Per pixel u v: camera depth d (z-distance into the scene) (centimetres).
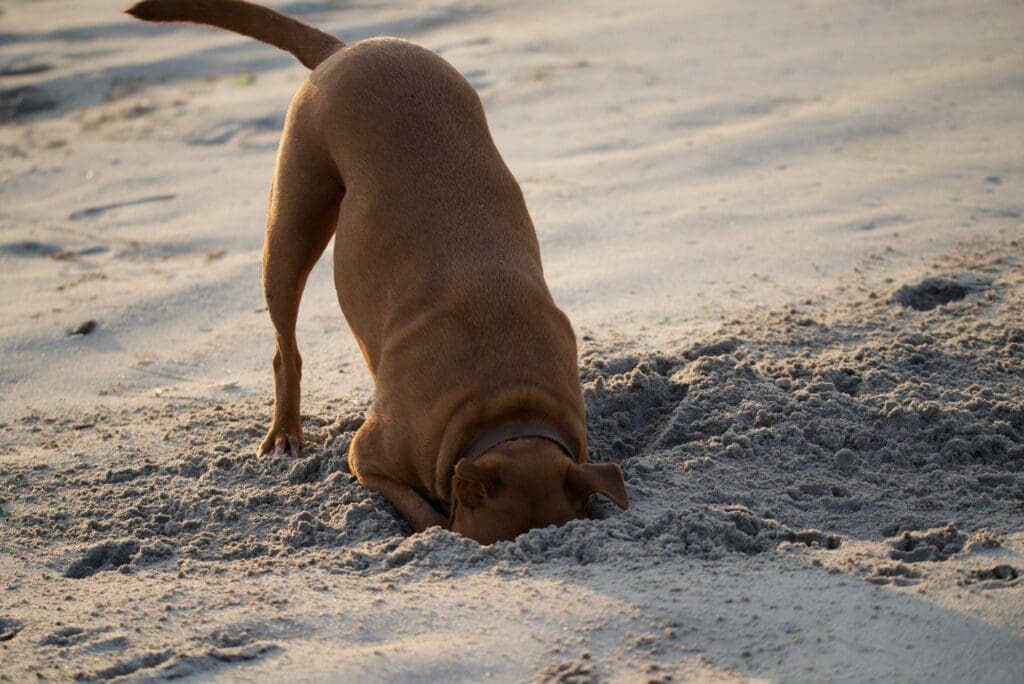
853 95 1322
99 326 880
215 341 850
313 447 654
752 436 600
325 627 436
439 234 575
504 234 583
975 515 527
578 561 487
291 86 1510
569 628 421
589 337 780
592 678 389
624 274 900
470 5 1844
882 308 786
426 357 553
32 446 690
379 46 628
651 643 408
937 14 1636
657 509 532
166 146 1340
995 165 1085
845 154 1146
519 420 539
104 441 689
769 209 1017
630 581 455
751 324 767
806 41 1559
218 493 601
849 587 442
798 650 400
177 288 940
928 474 567
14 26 1894
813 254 912
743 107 1307
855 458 579
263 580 491
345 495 580
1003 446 583
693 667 393
